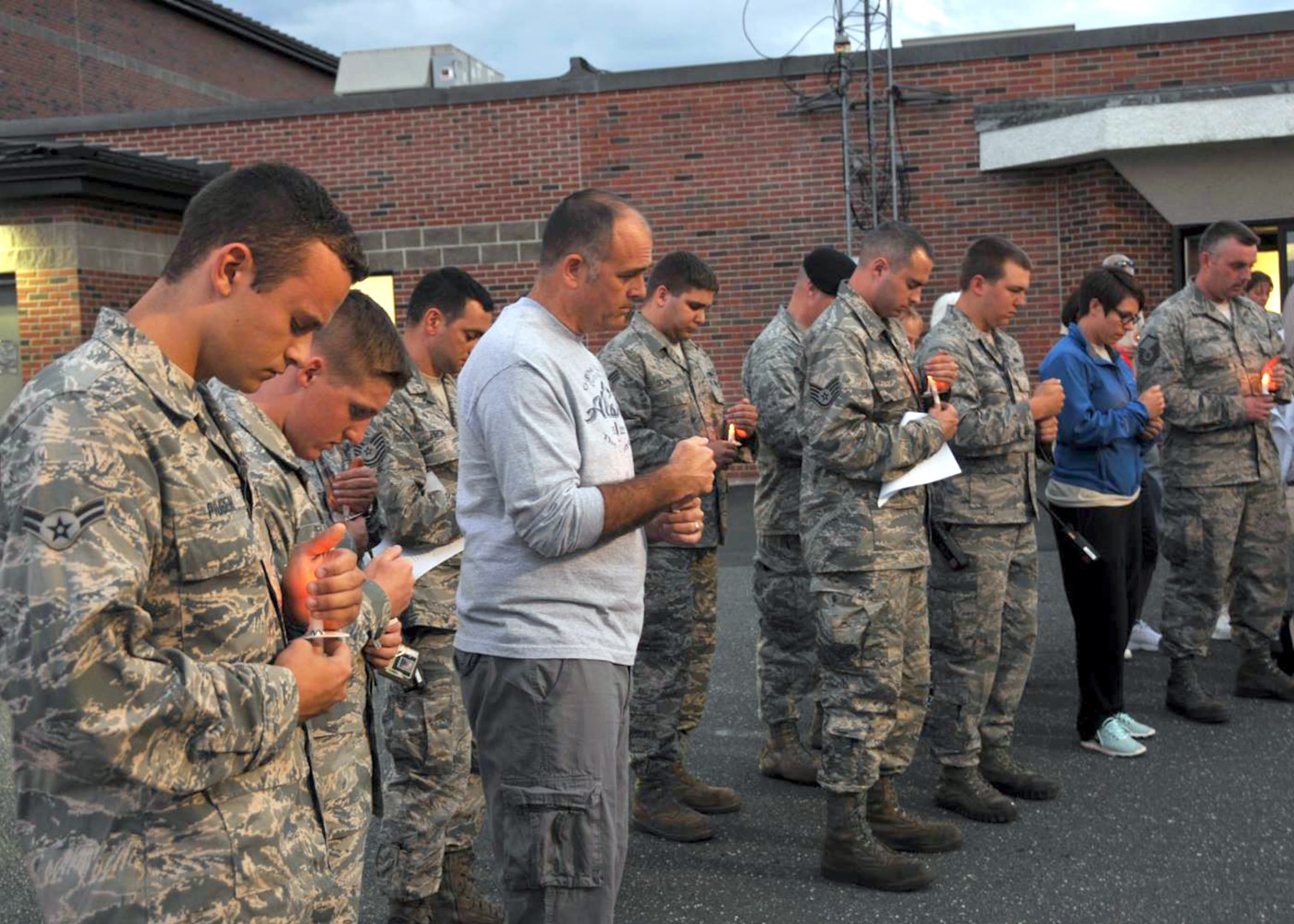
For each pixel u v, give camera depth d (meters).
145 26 22.22
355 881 2.16
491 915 3.44
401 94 14.38
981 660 4.17
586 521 2.43
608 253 2.58
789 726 4.70
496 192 14.31
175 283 1.61
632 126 14.03
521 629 2.51
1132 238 12.75
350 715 2.22
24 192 12.11
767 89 13.75
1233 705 5.38
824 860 3.75
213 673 1.52
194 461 1.59
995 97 13.38
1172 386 5.21
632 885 3.73
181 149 14.91
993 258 4.34
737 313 13.99
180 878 1.53
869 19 13.26
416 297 3.60
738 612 7.41
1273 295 12.38
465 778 3.29
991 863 3.81
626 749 2.66
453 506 3.24
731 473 13.90
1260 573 5.36
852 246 13.63
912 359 4.11
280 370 1.69
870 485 3.65
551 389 2.49
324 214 1.65
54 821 1.54
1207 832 3.99
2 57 18.98
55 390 1.49
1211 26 12.93
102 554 1.43
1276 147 12.16
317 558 1.79
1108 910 3.46
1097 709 4.80
